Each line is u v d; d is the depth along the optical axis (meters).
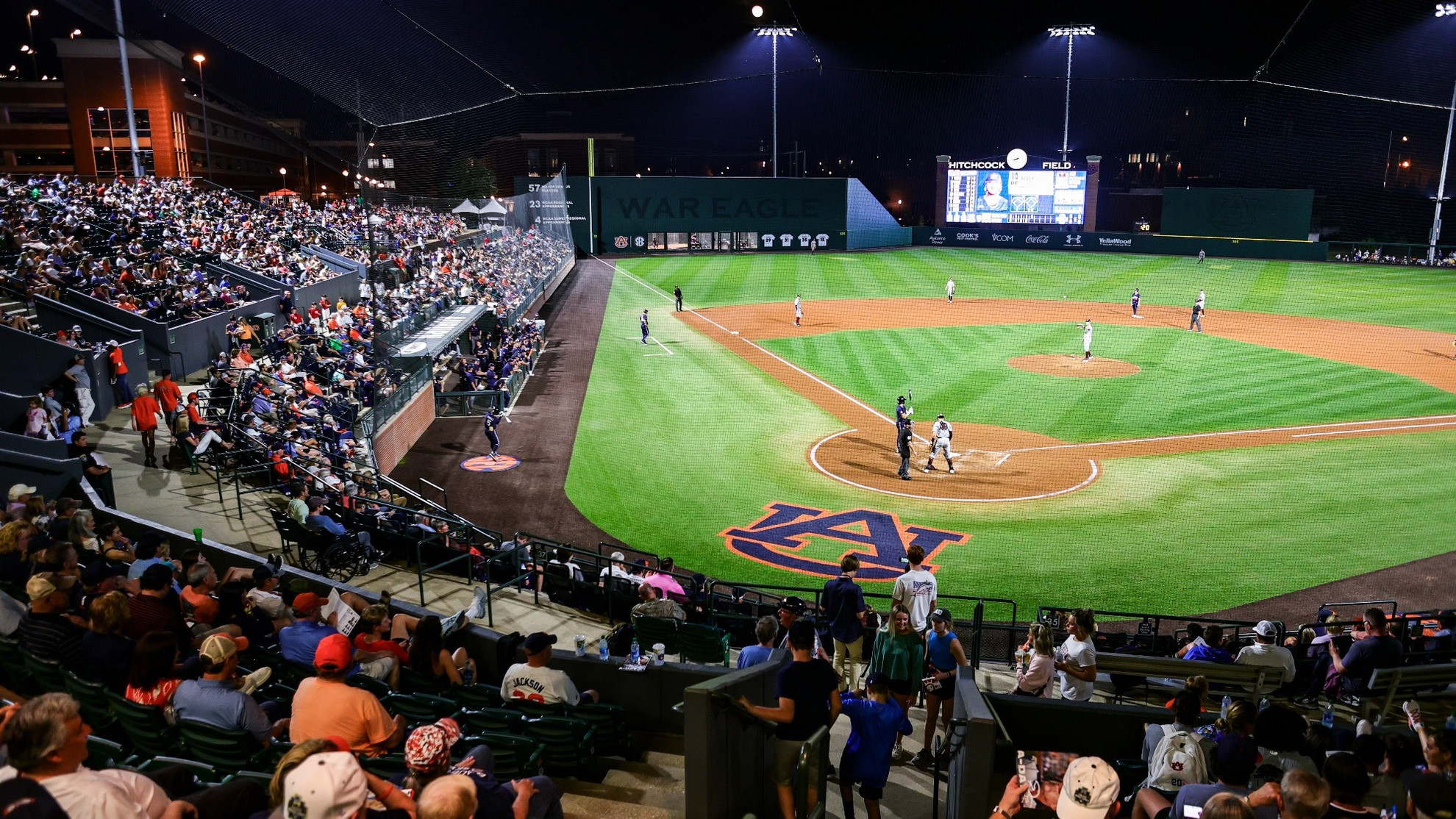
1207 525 21.02
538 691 7.90
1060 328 49.03
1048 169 88.19
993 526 21.20
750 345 44.56
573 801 7.29
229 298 29.89
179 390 20.56
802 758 5.92
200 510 17.12
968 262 79.06
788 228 87.88
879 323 51.09
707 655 11.30
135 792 4.37
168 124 65.62
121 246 31.55
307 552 15.33
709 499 23.22
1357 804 4.98
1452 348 42.22
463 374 32.44
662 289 64.81
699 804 5.89
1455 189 73.69
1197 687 7.10
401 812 4.80
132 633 7.91
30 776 4.09
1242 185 88.44
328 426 21.58
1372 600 17.14
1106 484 23.98
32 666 7.82
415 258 47.09
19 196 34.28
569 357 41.72
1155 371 38.06
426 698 7.61
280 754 6.75
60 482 15.85
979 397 33.81
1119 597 17.52
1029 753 7.73
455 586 14.90
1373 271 69.81
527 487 24.19
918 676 8.89
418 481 24.77
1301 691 11.77
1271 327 48.78
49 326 23.77
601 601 14.27
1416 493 22.77
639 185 84.94
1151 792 5.63
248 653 9.24
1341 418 30.19
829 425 30.19
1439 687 9.80
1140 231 89.88
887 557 19.61
